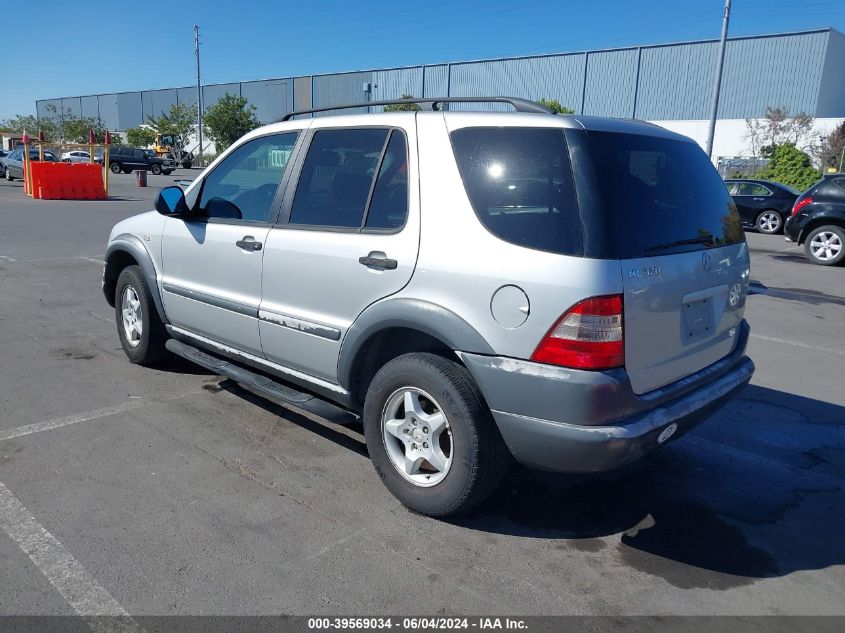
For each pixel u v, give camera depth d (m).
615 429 2.97
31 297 8.34
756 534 3.57
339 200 3.90
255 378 4.45
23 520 3.40
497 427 3.26
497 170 3.24
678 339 3.34
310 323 3.94
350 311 3.72
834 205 13.39
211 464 4.07
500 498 3.84
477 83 49.19
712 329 3.65
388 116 3.76
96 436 4.40
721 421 5.14
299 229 4.04
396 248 3.48
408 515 3.59
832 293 10.59
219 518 3.48
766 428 5.02
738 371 3.87
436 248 3.32
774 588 3.12
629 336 3.01
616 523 3.63
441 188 3.39
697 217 3.56
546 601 2.96
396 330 3.61
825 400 5.64
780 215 18.98
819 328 8.26
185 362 5.95
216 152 50.06
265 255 4.21
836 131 34.50
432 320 3.29
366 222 3.72
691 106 42.62
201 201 4.90
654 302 3.11
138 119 76.69
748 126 37.69
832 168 32.22
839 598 3.06
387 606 2.87
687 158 3.70
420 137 3.55
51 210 19.33
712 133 25.33
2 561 3.07
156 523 3.41
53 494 3.65
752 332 7.96
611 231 2.97
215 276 4.65
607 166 3.09
